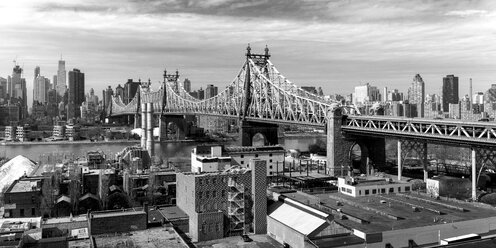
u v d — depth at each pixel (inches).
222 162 6072.8
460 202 4183.1
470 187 5467.5
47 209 4736.7
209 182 3818.9
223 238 3735.2
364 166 7185.0
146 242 3348.9
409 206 3998.5
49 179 5280.5
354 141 7086.6
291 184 5787.4
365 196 4451.3
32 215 4633.4
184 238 3759.8
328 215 3390.7
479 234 3494.1
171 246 3262.8
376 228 3319.4
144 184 5812.0
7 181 7229.3
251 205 3897.6
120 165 7691.9
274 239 3690.9
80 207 4980.3
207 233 3708.2
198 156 6382.9
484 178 6003.9
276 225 3693.4
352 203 4126.5
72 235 3533.5
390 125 6328.7
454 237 3243.1
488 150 5644.7
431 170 7436.0
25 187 4832.7
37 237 3297.2
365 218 3604.8
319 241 3191.4
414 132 5876.0
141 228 3678.6
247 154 6820.9
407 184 4800.7
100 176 5733.3
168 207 4416.8
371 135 6697.8
